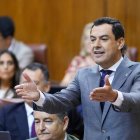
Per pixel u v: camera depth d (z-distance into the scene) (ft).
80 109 28.09
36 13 47.70
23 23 47.98
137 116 18.48
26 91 17.87
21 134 26.04
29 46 40.98
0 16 44.06
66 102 19.03
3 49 37.76
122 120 18.48
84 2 46.55
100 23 18.79
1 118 26.43
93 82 19.20
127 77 18.72
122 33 18.89
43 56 40.32
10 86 33.71
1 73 33.60
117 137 18.42
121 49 19.29
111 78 19.04
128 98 16.83
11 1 48.08
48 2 47.47
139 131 18.53
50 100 18.22
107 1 45.83
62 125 22.50
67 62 47.09
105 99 16.58
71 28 46.96
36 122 22.33
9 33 40.32
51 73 47.39
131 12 45.29
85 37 37.88
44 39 47.65
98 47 18.61
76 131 27.45
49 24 47.55
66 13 47.06
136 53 37.99
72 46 46.96
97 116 18.86
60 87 28.60
